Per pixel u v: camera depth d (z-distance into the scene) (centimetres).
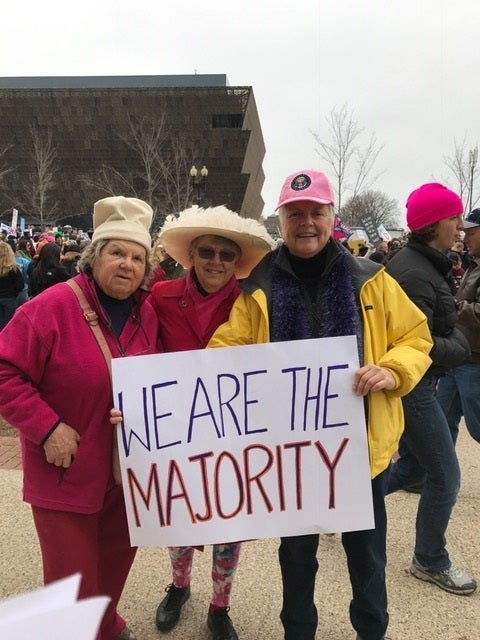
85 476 150
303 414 156
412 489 300
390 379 151
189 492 157
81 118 4581
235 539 158
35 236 1616
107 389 152
